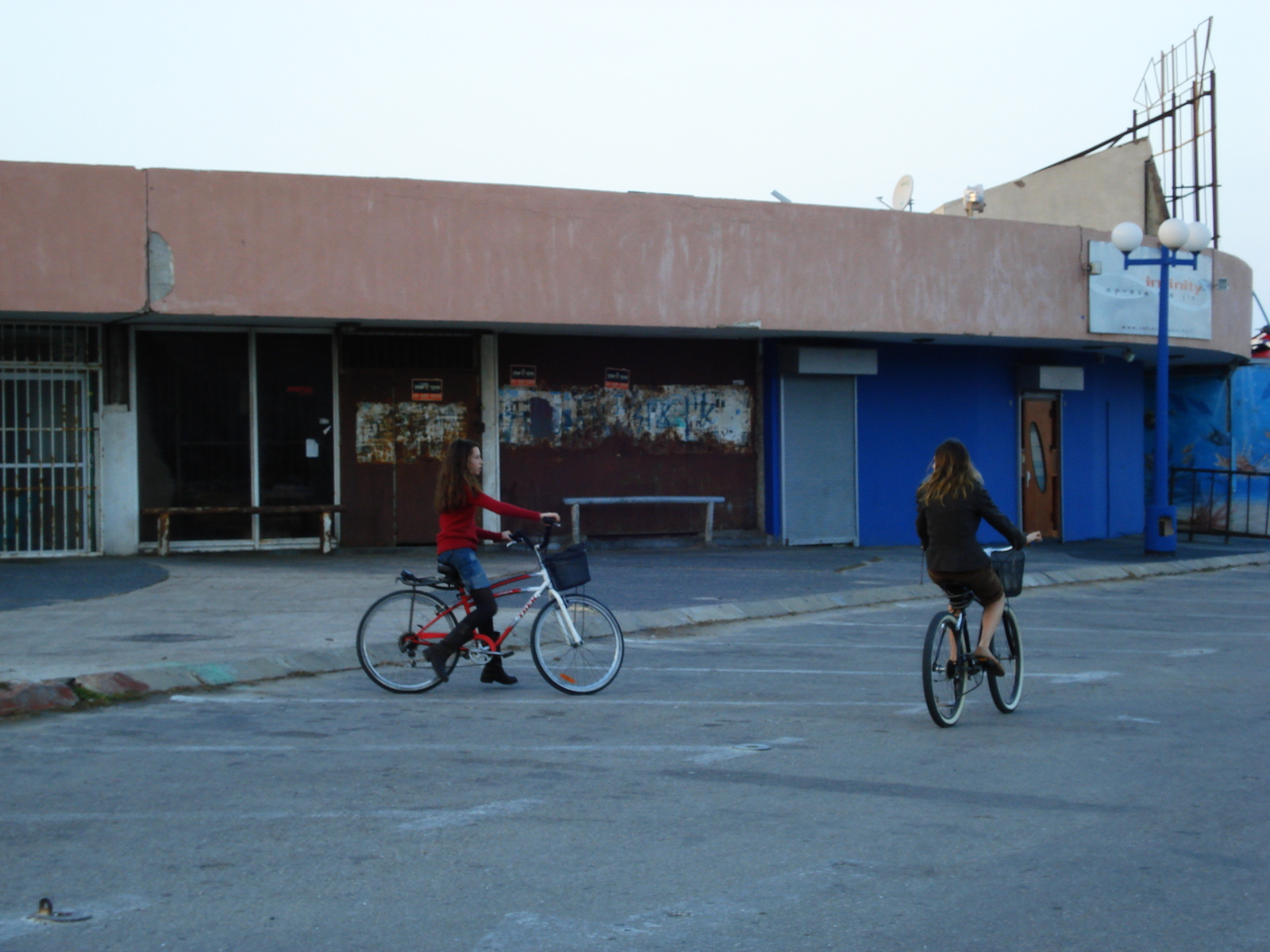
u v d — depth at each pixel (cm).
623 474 1911
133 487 1672
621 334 1855
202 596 1304
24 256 1462
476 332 1803
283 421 1739
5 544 1623
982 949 425
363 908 457
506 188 1630
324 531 1717
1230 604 1523
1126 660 1091
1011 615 851
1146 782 653
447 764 680
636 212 1695
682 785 641
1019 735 769
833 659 1071
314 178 1552
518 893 474
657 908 460
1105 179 2617
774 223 1775
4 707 791
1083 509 2375
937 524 809
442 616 904
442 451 1805
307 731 764
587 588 1452
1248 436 2562
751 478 1995
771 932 437
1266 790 638
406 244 1589
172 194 1505
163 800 602
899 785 642
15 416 1623
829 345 1994
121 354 1653
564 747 727
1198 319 2191
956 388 2164
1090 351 2316
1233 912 464
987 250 1928
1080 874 504
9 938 427
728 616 1318
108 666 892
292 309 1546
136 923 441
